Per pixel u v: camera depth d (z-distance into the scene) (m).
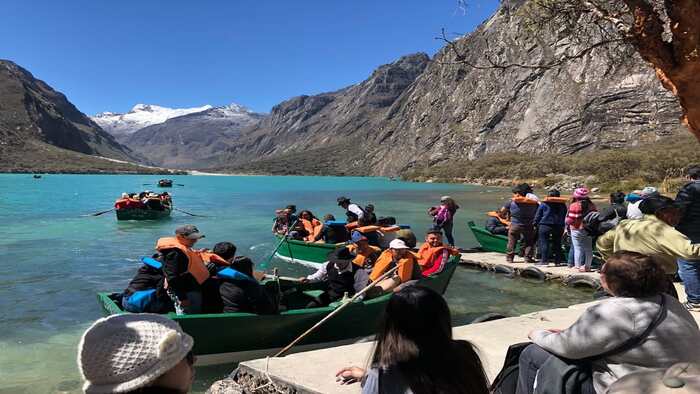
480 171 92.00
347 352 5.68
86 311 9.35
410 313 2.37
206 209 33.44
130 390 1.53
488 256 13.48
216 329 6.31
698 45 4.91
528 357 3.46
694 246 5.14
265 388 5.05
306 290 8.26
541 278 11.48
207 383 6.14
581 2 6.51
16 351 7.22
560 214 11.90
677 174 48.56
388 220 13.84
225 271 6.65
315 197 48.31
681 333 2.89
